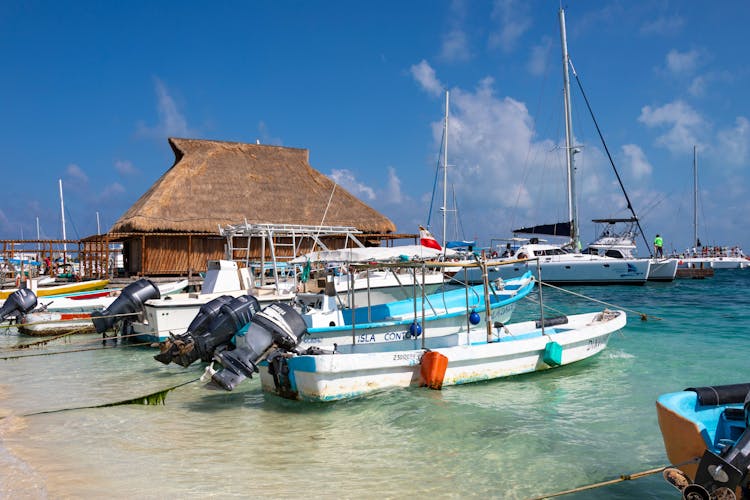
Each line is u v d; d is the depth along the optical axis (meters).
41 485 5.21
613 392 8.70
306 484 5.37
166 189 30.22
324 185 35.06
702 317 18.09
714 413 4.89
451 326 12.28
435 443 6.54
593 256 31.12
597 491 5.29
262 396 8.81
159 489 5.20
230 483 5.38
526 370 9.50
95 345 14.39
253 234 15.72
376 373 8.22
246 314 10.00
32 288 21.20
